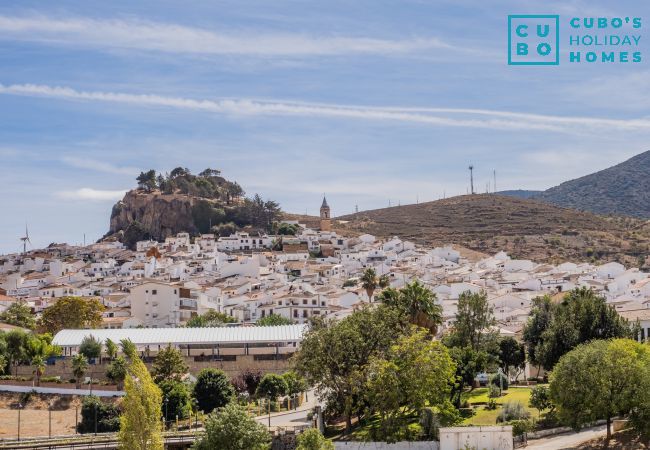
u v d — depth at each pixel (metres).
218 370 175.12
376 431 141.12
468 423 143.25
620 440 132.12
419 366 141.38
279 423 151.88
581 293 185.50
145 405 128.38
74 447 135.38
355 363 150.50
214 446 126.81
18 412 160.75
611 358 132.75
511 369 186.50
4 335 191.50
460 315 179.88
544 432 138.38
